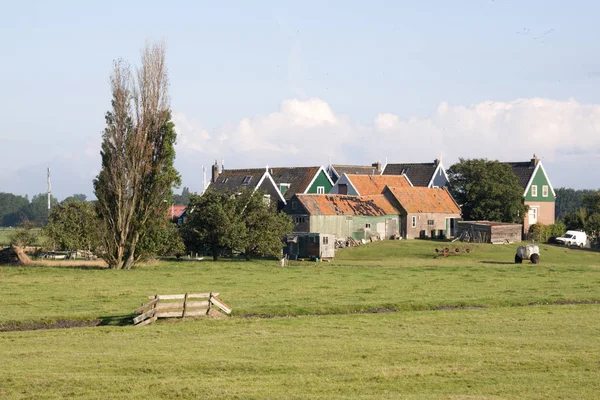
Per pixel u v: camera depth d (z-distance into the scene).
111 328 40.62
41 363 32.31
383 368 31.70
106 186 78.69
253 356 33.84
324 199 111.81
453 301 51.31
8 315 44.03
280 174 131.75
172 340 37.50
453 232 122.62
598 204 128.75
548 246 107.75
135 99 80.75
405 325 42.56
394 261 89.81
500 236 110.56
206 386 28.67
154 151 80.69
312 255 92.06
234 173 129.25
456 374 30.91
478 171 125.62
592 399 27.64
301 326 41.88
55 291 55.50
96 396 27.50
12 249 83.00
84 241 87.56
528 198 130.12
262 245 90.19
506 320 44.50
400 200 118.69
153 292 55.22
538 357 34.06
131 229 78.94
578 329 41.62
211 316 44.41
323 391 28.22
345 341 37.56
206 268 76.75
